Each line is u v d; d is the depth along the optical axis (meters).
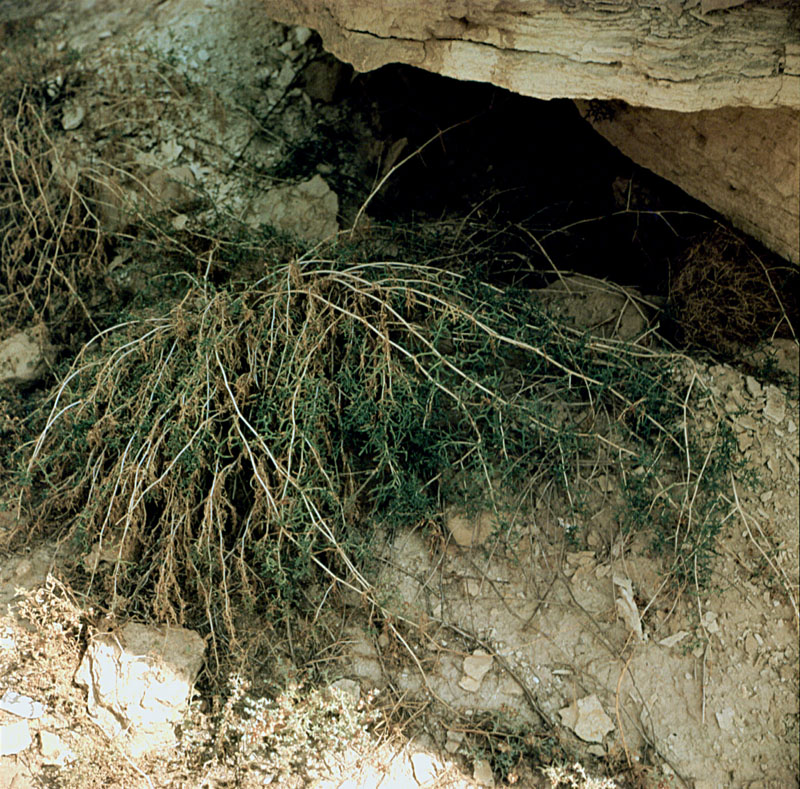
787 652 1.57
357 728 1.41
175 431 1.46
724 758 1.48
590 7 1.40
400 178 2.00
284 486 1.43
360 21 1.52
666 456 1.65
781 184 1.61
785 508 1.66
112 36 2.12
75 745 1.37
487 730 1.46
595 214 1.96
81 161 1.95
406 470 1.57
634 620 1.54
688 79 1.41
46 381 1.73
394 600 1.52
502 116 2.05
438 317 1.62
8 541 1.54
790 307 1.75
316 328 1.54
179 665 1.42
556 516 1.61
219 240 1.79
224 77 2.05
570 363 1.67
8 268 1.82
